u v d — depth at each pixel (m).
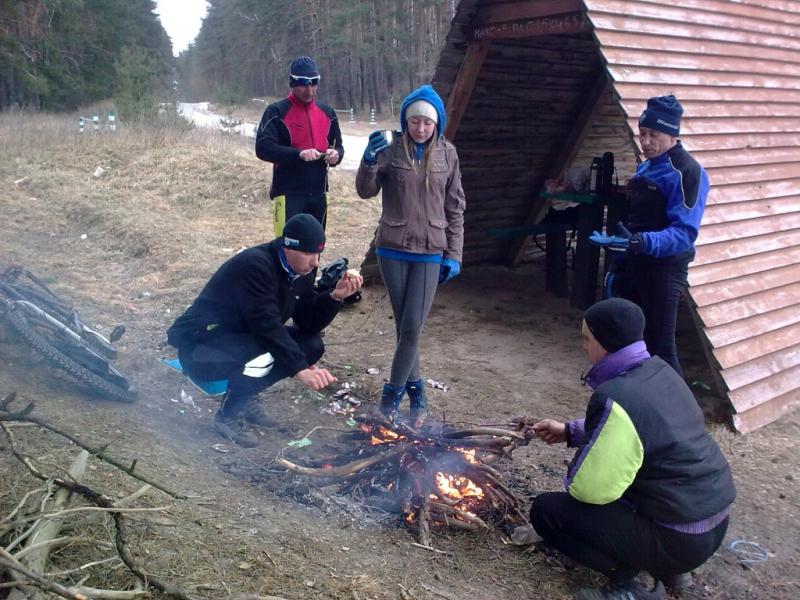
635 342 3.08
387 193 4.38
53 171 11.80
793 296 5.69
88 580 2.46
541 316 7.33
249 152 14.60
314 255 3.75
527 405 5.21
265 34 54.25
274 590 2.69
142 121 15.82
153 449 3.61
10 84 29.31
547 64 7.61
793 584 3.43
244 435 4.11
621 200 7.18
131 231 8.75
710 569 3.51
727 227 5.38
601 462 2.89
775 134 6.12
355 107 47.75
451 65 7.01
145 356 5.16
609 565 3.11
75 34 30.31
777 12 6.81
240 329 3.97
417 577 3.04
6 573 2.28
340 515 3.44
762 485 4.28
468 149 7.93
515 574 3.24
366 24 45.16
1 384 3.79
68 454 3.21
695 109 5.55
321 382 3.77
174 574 2.62
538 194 8.97
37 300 4.65
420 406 4.81
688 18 5.97
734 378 5.00
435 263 4.40
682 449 2.90
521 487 4.02
